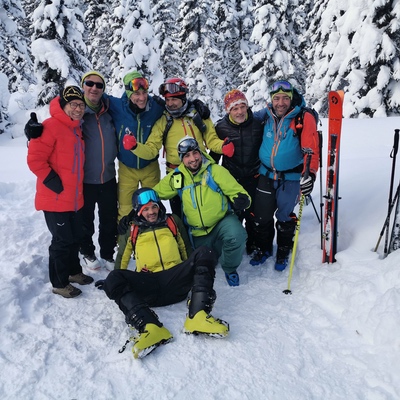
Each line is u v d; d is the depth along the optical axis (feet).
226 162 12.94
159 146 12.18
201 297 9.32
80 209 11.03
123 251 10.96
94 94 10.85
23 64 71.87
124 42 53.42
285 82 11.21
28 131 9.53
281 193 12.08
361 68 41.70
